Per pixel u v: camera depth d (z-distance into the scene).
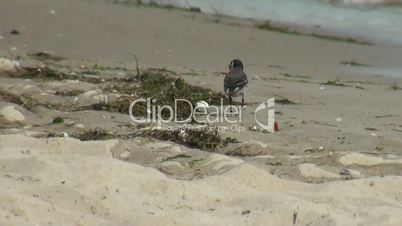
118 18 66.19
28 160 26.02
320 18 77.25
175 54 55.84
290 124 34.06
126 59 52.16
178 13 72.88
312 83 47.91
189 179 25.75
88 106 35.66
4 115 32.94
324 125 34.09
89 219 21.58
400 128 34.12
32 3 66.88
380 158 27.94
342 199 23.72
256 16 76.62
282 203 23.09
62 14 64.75
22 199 22.25
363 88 47.03
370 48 64.75
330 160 27.94
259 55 58.78
